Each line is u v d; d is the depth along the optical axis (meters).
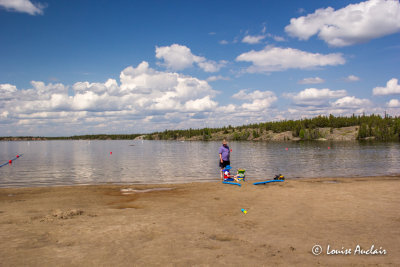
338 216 9.38
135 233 7.47
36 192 16.33
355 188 15.08
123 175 28.14
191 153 76.44
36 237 7.12
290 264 5.44
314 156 52.44
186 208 10.93
